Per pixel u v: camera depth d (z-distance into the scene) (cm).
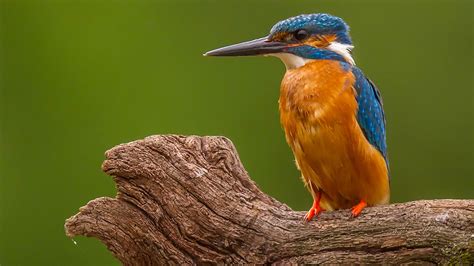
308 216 829
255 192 843
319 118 850
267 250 823
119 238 832
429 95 1538
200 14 1589
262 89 1557
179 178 830
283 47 913
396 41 1557
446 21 1552
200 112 1545
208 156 846
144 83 1558
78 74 1558
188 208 827
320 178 873
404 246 798
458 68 1539
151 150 835
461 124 1519
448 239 789
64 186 1491
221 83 1564
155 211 827
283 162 1529
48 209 1471
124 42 1586
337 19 919
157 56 1577
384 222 808
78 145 1517
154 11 1616
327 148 852
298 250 819
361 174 859
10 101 1541
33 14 1580
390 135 1535
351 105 854
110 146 1525
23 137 1523
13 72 1555
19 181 1488
